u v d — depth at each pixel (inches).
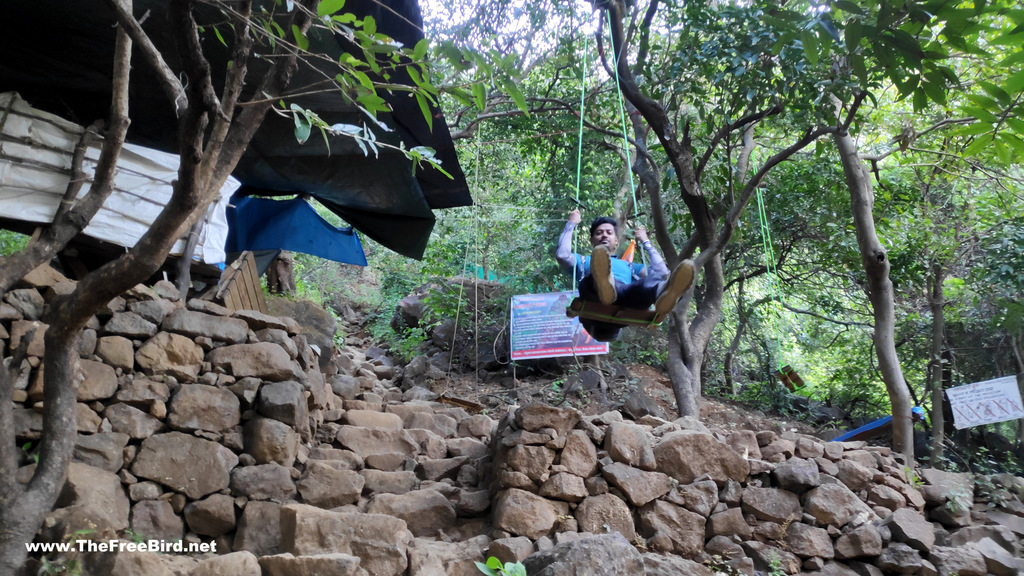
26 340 198.2
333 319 382.3
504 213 521.3
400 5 228.2
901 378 350.9
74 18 227.6
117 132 174.2
